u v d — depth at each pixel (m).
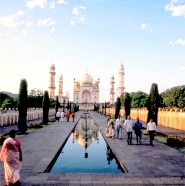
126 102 37.16
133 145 18.08
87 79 154.50
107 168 13.02
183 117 30.44
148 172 10.59
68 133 25.30
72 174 10.28
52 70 125.81
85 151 17.95
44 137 22.00
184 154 14.55
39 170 10.80
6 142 8.68
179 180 9.47
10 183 8.59
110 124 22.97
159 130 30.09
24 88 25.06
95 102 150.88
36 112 52.31
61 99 143.75
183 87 60.03
